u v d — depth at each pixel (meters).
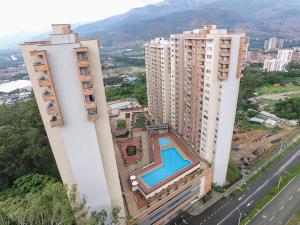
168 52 78.62
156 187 52.72
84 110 33.22
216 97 56.31
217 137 59.41
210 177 63.19
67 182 40.91
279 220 55.91
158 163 62.44
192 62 62.00
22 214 30.77
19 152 59.28
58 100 31.33
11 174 55.31
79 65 30.25
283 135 99.19
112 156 39.50
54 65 29.67
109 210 42.69
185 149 68.44
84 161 36.44
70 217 31.88
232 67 51.59
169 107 87.88
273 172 74.06
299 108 115.75
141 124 94.25
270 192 65.00
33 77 32.50
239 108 130.25
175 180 56.50
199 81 60.09
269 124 107.62
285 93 163.00
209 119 58.62
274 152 85.69
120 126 95.31
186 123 73.44
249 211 58.94
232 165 77.88
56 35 31.55
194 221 56.78
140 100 137.62
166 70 81.38
